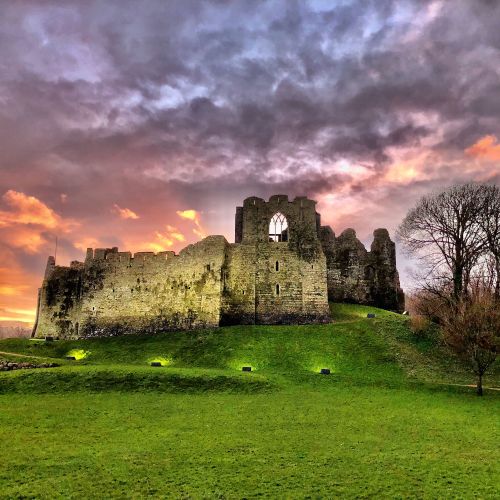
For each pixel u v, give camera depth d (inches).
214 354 2089.1
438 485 736.3
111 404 1325.0
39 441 969.5
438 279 2345.0
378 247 3046.3
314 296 2539.4
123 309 2711.6
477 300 1769.2
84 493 704.4
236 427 1082.1
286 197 2694.4
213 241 2571.4
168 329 2564.0
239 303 2507.4
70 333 2866.6
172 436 1004.6
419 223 2495.1
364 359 1929.1
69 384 1541.6
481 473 789.9
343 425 1105.4
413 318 2199.8
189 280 2583.7
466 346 1584.6
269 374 1738.4
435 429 1077.1
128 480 752.3
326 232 3011.8
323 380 1663.4
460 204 2361.0
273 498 686.5
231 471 792.3
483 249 2249.0
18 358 2003.0
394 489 721.0
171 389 1509.6
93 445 941.2
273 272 2566.4
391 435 1021.8
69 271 2989.7
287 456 870.4
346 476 772.6
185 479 757.3
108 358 2222.0
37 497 692.1
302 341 2127.2
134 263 2768.2
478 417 1202.6
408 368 1825.8
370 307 2854.3
